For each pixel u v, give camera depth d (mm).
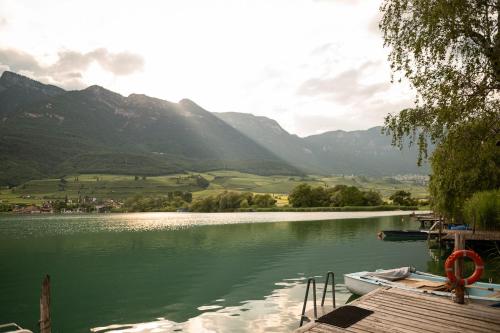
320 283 24281
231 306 19281
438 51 13898
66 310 19328
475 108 14211
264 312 17969
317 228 68500
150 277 27719
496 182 36094
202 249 42781
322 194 143500
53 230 74125
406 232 50062
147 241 52125
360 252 38344
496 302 14125
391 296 14898
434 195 40656
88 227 81438
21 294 23438
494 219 33969
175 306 19609
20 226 87250
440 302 14070
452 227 43156
